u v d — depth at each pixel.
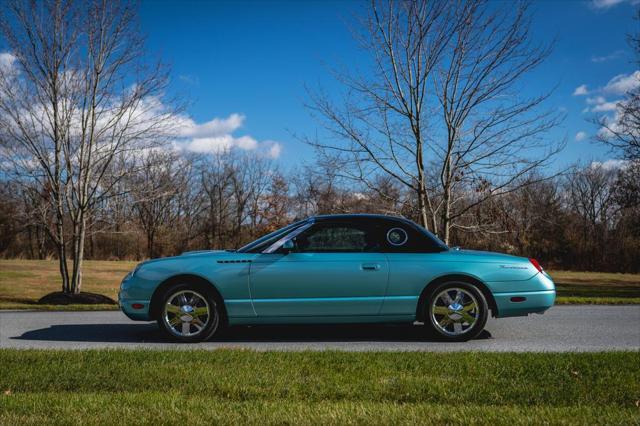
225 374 5.11
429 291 7.32
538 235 46.34
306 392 4.57
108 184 15.16
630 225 50.00
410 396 4.45
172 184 16.38
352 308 7.22
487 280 7.31
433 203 13.97
